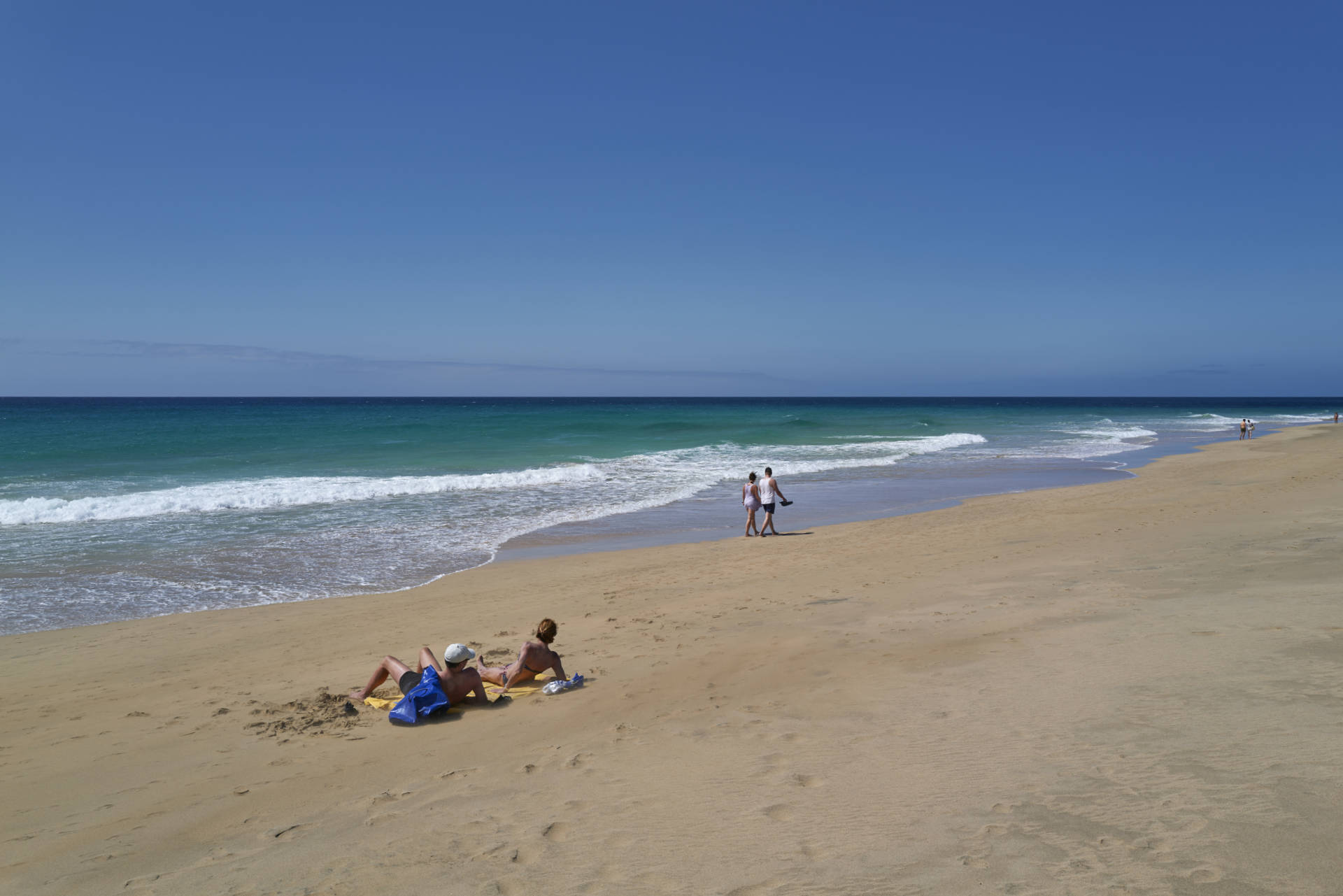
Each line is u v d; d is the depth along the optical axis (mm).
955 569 11461
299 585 12266
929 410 117062
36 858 4203
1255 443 40500
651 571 12852
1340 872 2994
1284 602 7656
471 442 39531
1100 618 7754
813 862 3508
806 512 19812
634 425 54094
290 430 46594
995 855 3400
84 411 81688
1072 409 125875
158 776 5328
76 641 9367
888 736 5078
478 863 3756
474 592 11633
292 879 3723
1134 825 3553
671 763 4922
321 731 6082
